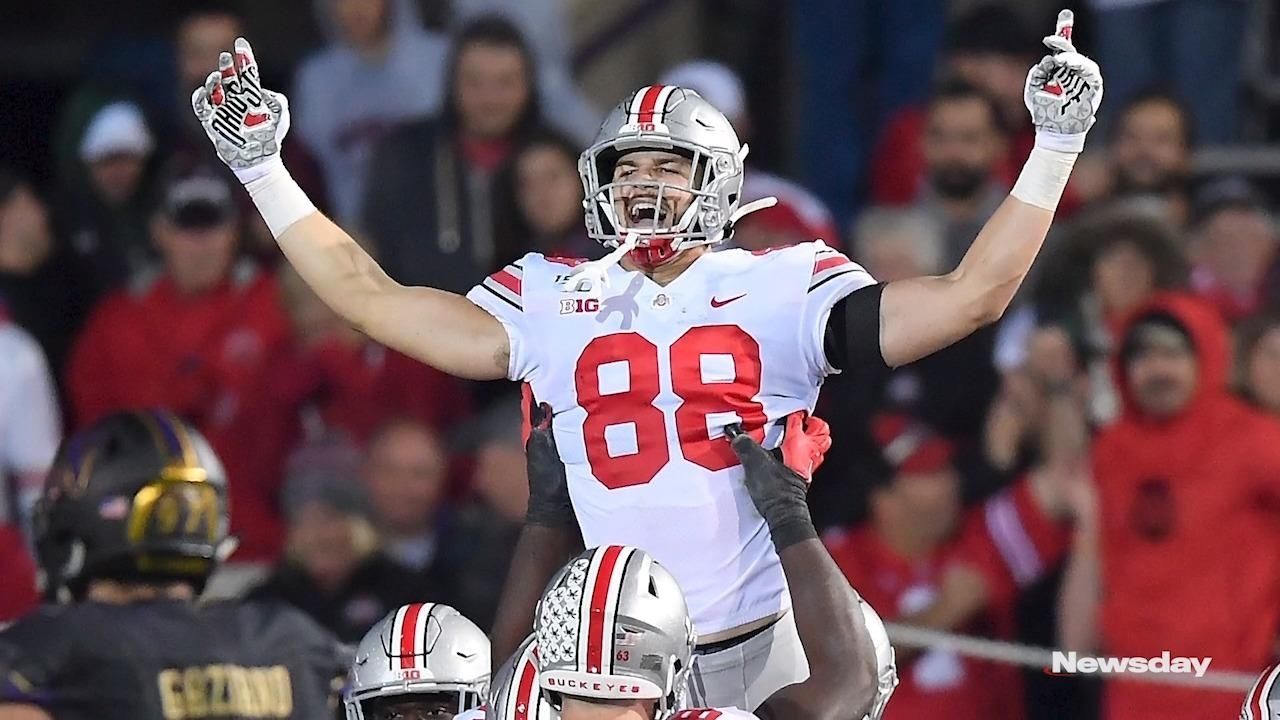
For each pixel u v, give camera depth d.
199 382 33.09
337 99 36.41
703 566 17.11
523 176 33.06
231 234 33.47
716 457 17.00
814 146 37.72
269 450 32.53
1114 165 34.31
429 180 33.69
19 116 39.16
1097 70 16.47
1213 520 27.88
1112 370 29.42
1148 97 34.22
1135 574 27.97
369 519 29.20
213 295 33.25
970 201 33.41
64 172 35.91
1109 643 27.95
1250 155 36.06
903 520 28.53
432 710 18.84
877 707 18.22
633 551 15.59
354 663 18.95
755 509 17.11
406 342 17.66
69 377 33.97
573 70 38.91
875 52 37.69
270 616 18.98
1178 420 28.12
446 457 30.70
